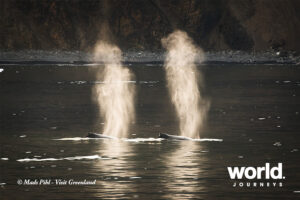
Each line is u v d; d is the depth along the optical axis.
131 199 71.06
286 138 108.94
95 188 75.12
